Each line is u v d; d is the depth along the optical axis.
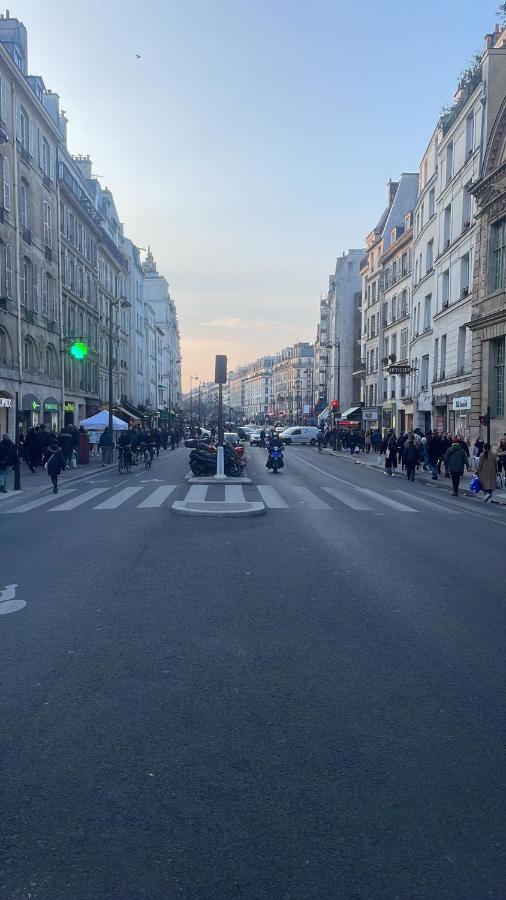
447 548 10.53
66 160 40.94
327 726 4.27
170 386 107.69
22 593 7.50
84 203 44.97
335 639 6.00
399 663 5.43
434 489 21.50
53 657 5.51
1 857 2.96
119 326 58.59
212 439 34.72
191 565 8.91
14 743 4.02
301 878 2.83
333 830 3.16
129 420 53.31
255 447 61.03
